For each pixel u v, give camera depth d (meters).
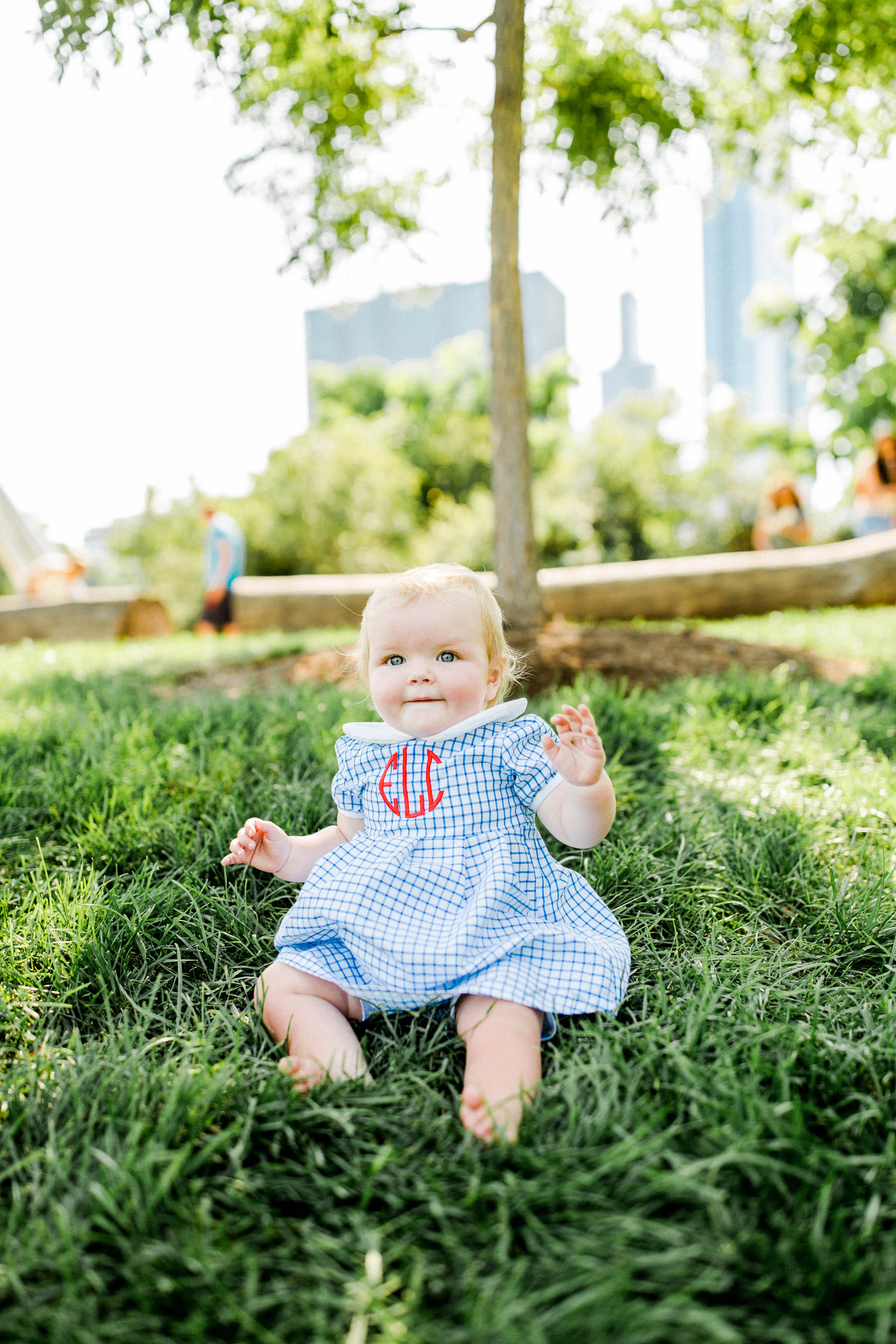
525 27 4.82
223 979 2.02
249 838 2.04
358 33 5.00
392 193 5.95
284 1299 1.08
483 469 22.09
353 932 1.74
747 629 6.96
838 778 3.08
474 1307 1.04
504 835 1.88
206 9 4.09
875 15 4.99
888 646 5.64
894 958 2.03
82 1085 1.53
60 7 3.95
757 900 2.30
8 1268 1.15
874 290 13.61
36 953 2.03
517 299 4.99
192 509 19.45
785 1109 1.35
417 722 1.95
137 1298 1.10
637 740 3.48
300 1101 1.46
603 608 8.48
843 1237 1.14
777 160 6.16
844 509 21.86
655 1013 1.74
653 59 5.59
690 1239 1.16
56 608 10.06
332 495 17.48
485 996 1.62
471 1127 1.43
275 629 9.40
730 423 22.31
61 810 2.90
